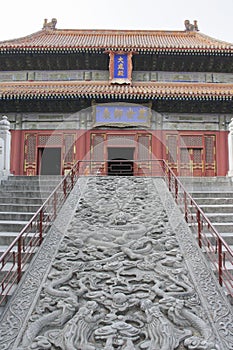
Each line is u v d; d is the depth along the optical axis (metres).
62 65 29.12
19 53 27.67
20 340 5.77
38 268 8.25
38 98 24.92
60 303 6.71
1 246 10.12
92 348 5.50
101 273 8.06
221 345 5.66
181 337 5.86
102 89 25.22
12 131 27.14
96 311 6.55
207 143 26.97
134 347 5.61
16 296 7.07
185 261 8.66
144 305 6.62
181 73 29.52
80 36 34.66
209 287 7.45
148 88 26.16
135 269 8.37
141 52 27.86
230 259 9.18
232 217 11.81
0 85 27.39
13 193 14.30
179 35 35.22
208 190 15.83
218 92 25.02
